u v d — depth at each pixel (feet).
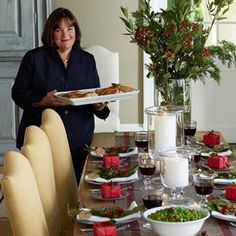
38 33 17.76
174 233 6.16
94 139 12.11
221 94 20.75
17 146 12.87
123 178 8.75
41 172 8.08
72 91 12.10
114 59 17.26
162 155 7.91
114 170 9.05
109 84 17.22
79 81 12.47
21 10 17.62
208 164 9.26
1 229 13.47
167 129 9.13
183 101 10.29
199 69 10.50
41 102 11.94
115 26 19.38
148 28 9.77
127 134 12.53
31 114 12.53
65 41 12.30
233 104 20.80
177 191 8.07
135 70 19.65
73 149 12.27
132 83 19.72
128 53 19.53
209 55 10.05
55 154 9.82
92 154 10.30
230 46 11.45
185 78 10.21
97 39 19.44
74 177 10.52
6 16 17.62
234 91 20.72
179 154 8.02
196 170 8.51
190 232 6.19
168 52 9.59
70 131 12.29
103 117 12.50
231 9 19.98
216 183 8.47
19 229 6.45
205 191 7.52
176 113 9.43
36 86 12.43
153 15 10.00
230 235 6.55
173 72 10.20
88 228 6.86
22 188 6.48
